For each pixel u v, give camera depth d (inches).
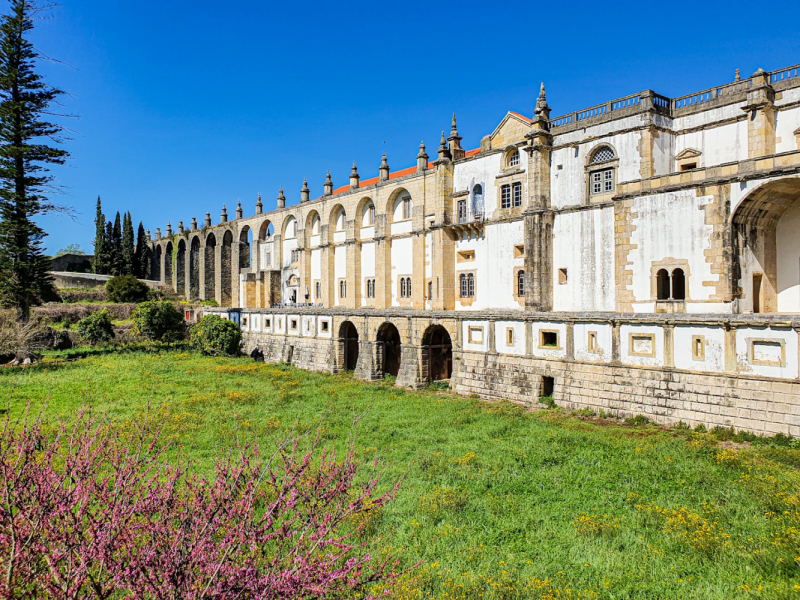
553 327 1274.6
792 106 1144.2
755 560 506.6
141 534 293.9
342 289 2404.0
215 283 3688.5
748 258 1083.3
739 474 734.5
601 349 1165.7
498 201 1644.9
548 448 902.4
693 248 1094.4
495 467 810.8
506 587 469.1
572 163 1448.1
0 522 266.1
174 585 261.4
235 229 3334.2
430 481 759.1
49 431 748.6
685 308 1106.7
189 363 1990.7
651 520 608.4
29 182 1793.8
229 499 332.2
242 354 2615.7
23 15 1722.4
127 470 341.1
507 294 1614.2
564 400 1237.7
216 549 292.0
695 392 994.7
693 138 1311.5
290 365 2326.5
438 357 1765.5
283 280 2866.6
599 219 1366.9
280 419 1125.7
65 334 2293.3
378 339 1888.5
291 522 336.2
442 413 1228.5
